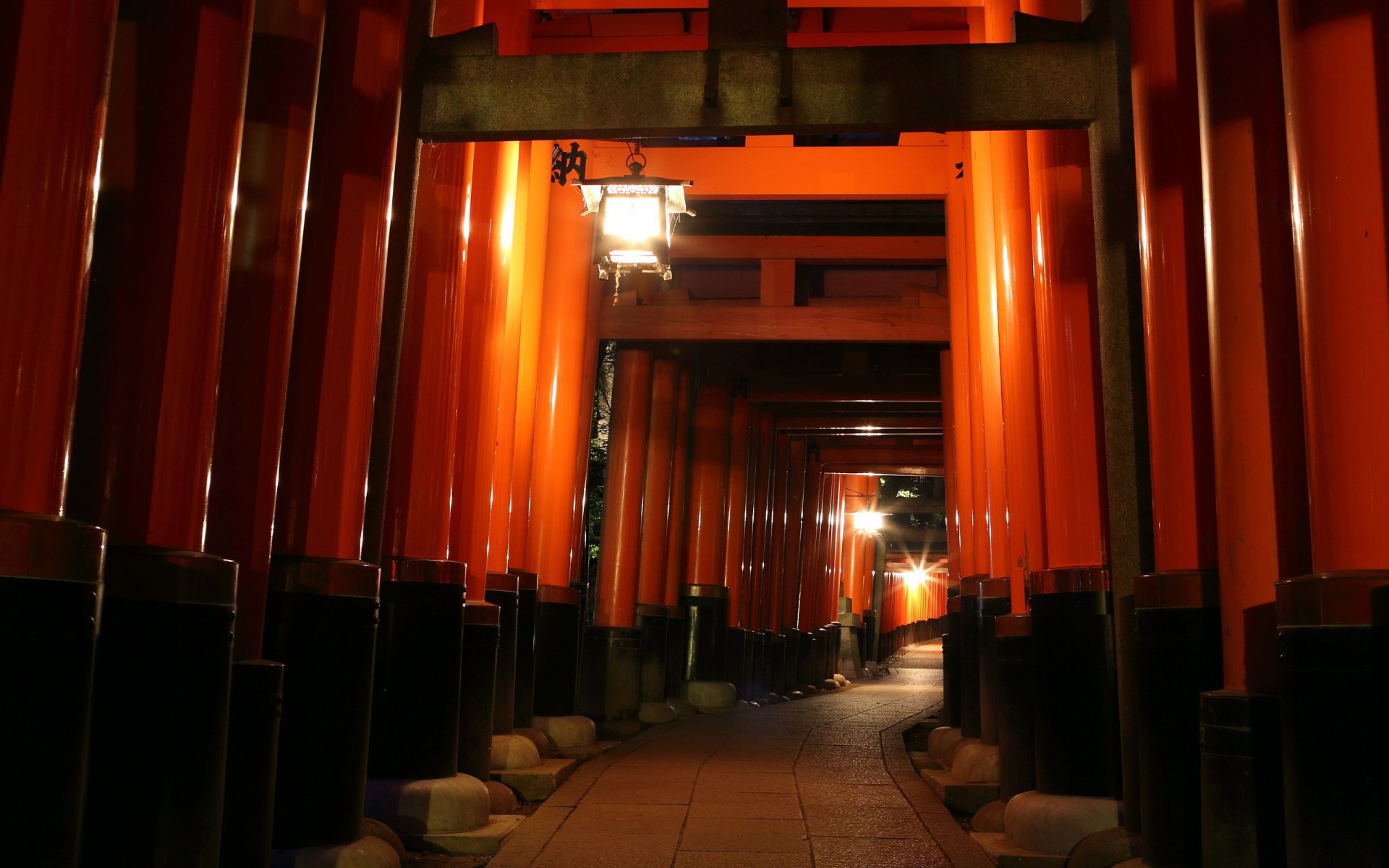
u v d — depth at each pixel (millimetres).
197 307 3963
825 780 8383
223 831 4355
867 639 33875
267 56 4805
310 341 5336
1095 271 6188
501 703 8609
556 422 10750
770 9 6340
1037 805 5965
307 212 5410
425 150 6824
